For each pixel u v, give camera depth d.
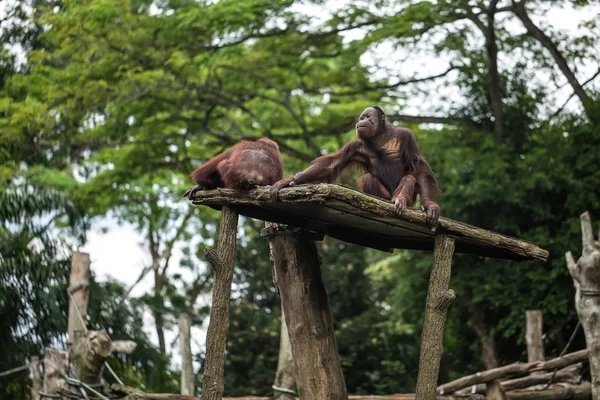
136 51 21.89
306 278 10.19
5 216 19.06
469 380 12.51
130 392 11.85
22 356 18.36
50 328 18.50
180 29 21.00
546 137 20.91
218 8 20.44
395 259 24.75
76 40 21.22
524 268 20.17
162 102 24.16
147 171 25.17
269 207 9.16
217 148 26.17
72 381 11.66
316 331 10.09
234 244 9.30
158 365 19.69
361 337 21.39
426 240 10.16
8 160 21.69
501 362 21.94
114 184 26.41
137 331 19.58
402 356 23.47
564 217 20.69
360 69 23.55
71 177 25.86
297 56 23.41
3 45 24.45
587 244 11.13
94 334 11.83
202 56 22.02
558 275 19.53
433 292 9.23
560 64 22.23
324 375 10.01
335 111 25.33
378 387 20.89
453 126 24.61
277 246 10.30
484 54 23.00
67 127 23.44
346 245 23.62
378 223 9.37
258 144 10.05
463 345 22.61
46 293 18.50
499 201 20.81
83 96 21.55
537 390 12.76
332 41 23.25
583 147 20.42
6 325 18.38
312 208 8.95
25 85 22.64
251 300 22.97
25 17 23.09
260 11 20.61
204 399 8.90
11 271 18.41
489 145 21.55
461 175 21.33
